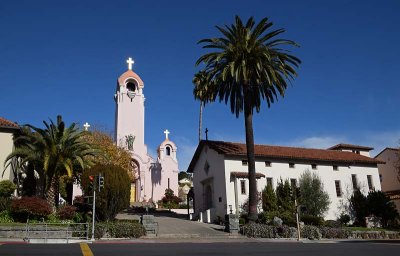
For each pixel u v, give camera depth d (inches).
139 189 2358.5
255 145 1670.8
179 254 618.2
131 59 2541.8
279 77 1332.4
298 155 1631.4
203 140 1683.1
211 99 1450.5
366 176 1749.5
